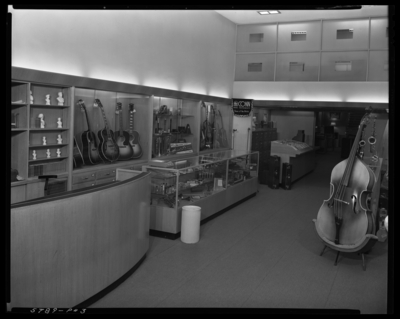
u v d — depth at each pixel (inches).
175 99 407.2
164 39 384.5
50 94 266.4
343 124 904.3
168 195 266.2
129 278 197.6
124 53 331.6
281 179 485.1
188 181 287.9
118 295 177.9
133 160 346.3
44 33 257.8
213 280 199.9
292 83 507.2
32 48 250.4
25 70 227.8
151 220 268.2
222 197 338.3
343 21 485.1
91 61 297.7
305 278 207.6
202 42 454.0
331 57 492.1
